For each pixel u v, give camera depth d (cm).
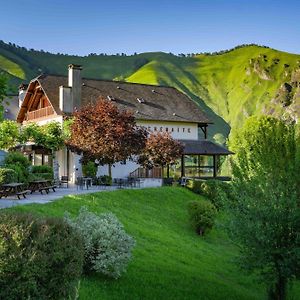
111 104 4344
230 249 3053
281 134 1585
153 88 6669
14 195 3094
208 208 3219
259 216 1538
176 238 2806
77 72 5547
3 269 832
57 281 898
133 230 2570
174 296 1582
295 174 1526
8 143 4922
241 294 1880
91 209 2753
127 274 1683
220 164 7475
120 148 4197
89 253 1515
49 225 929
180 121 6162
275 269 1598
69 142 4425
